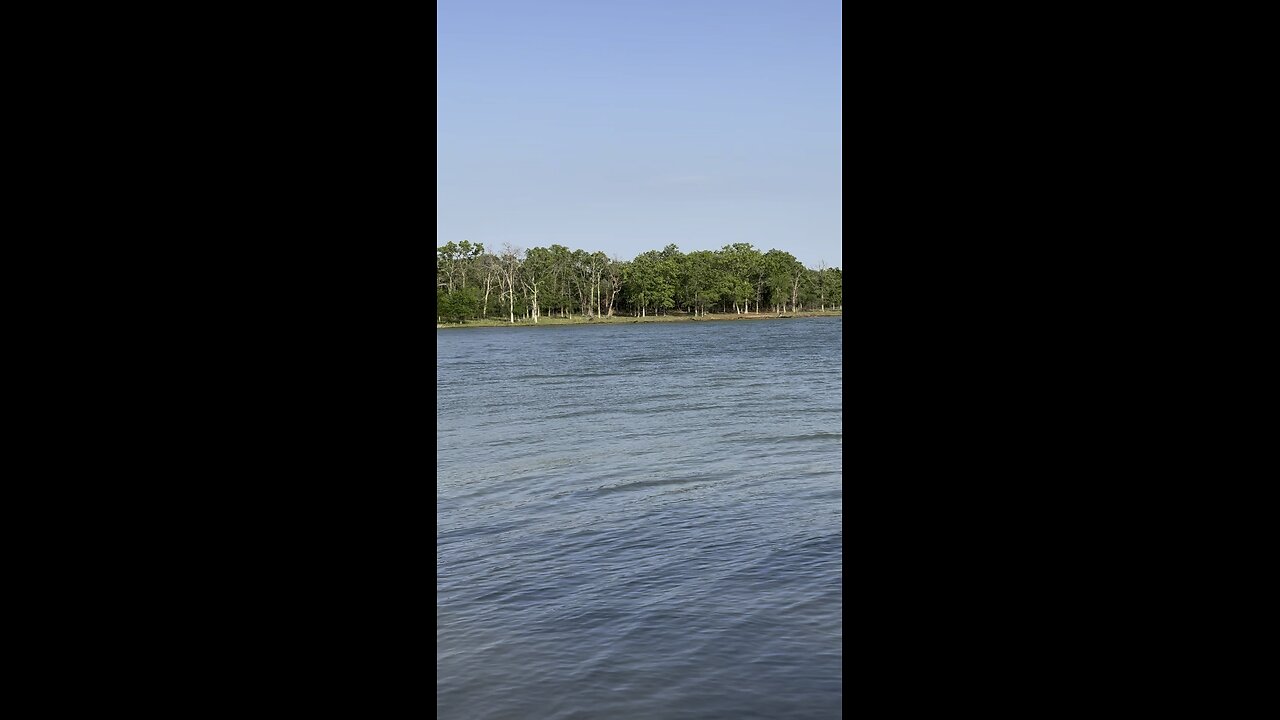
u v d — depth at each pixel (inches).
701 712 149.9
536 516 355.9
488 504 390.6
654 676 167.5
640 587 234.7
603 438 618.8
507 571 263.1
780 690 157.6
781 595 217.8
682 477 436.5
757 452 514.6
